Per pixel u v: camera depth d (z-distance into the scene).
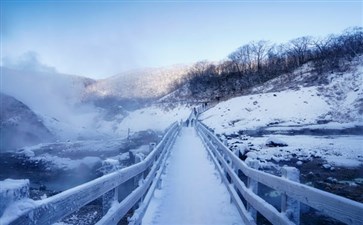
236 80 80.81
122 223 7.55
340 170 12.91
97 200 11.99
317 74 47.47
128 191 11.50
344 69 43.19
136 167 5.16
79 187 2.54
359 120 28.06
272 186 3.89
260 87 57.19
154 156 8.27
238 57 95.06
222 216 6.33
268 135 25.14
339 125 24.66
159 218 6.19
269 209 3.86
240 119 39.44
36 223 1.86
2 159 31.42
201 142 21.22
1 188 1.69
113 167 3.92
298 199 2.93
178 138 24.64
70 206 2.35
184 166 12.06
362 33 54.75
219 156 10.32
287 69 64.19
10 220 1.62
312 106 35.09
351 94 34.28
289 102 38.34
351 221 1.99
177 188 8.66
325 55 56.44
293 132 25.72
